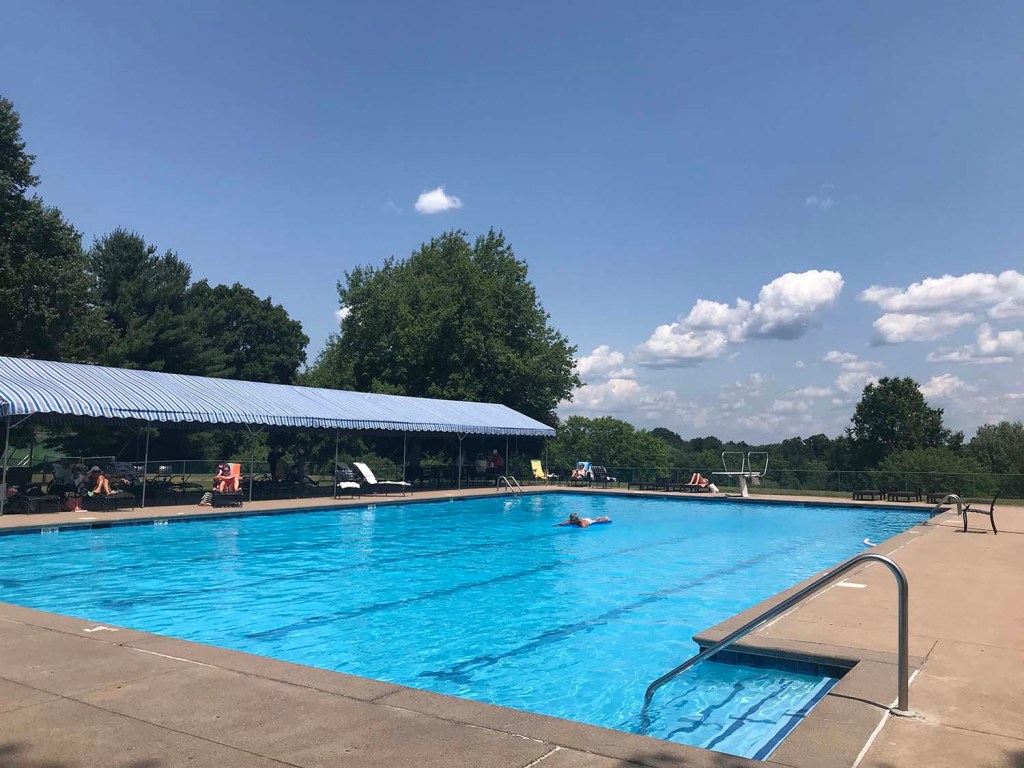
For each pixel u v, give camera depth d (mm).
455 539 16844
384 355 42938
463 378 40469
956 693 4750
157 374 22031
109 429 36281
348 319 45531
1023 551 12000
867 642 6141
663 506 26156
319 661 7383
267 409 21672
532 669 7121
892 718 4262
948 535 14352
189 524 17422
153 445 41969
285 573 12242
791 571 12797
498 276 44250
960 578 9414
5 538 14305
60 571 11977
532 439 42125
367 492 26250
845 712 4348
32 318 29969
